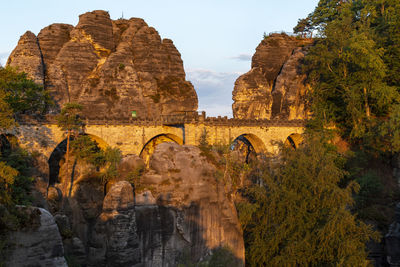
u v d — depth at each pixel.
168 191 37.75
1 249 18.53
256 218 42.62
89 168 48.62
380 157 49.69
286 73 69.94
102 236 36.25
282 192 41.09
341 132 58.56
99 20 62.78
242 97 68.06
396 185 46.09
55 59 58.62
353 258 34.25
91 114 55.94
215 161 42.56
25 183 36.28
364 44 51.56
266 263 38.62
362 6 66.31
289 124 60.88
